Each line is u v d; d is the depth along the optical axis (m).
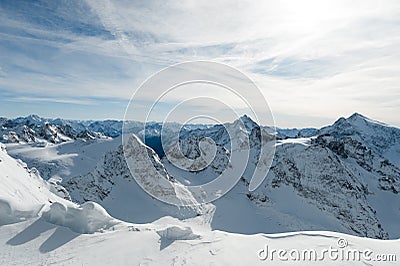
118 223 15.87
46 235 13.99
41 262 11.83
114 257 12.32
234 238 14.97
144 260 12.16
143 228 15.50
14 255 12.30
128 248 13.10
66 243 13.46
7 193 20.28
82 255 12.42
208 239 14.59
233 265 11.98
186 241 14.18
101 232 14.87
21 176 28.59
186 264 11.91
